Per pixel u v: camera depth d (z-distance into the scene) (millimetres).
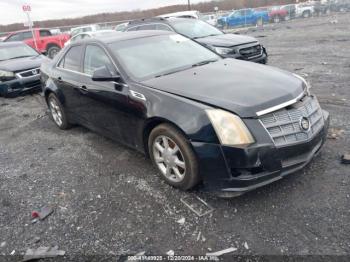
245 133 2889
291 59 10219
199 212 3145
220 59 4621
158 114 3389
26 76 8969
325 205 3008
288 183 3391
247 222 2934
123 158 4488
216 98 3146
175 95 3387
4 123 6926
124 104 3906
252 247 2654
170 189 3586
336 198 3078
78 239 2994
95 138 5375
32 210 3535
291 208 3033
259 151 2877
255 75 3684
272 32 20562
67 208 3488
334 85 6641
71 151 4977
